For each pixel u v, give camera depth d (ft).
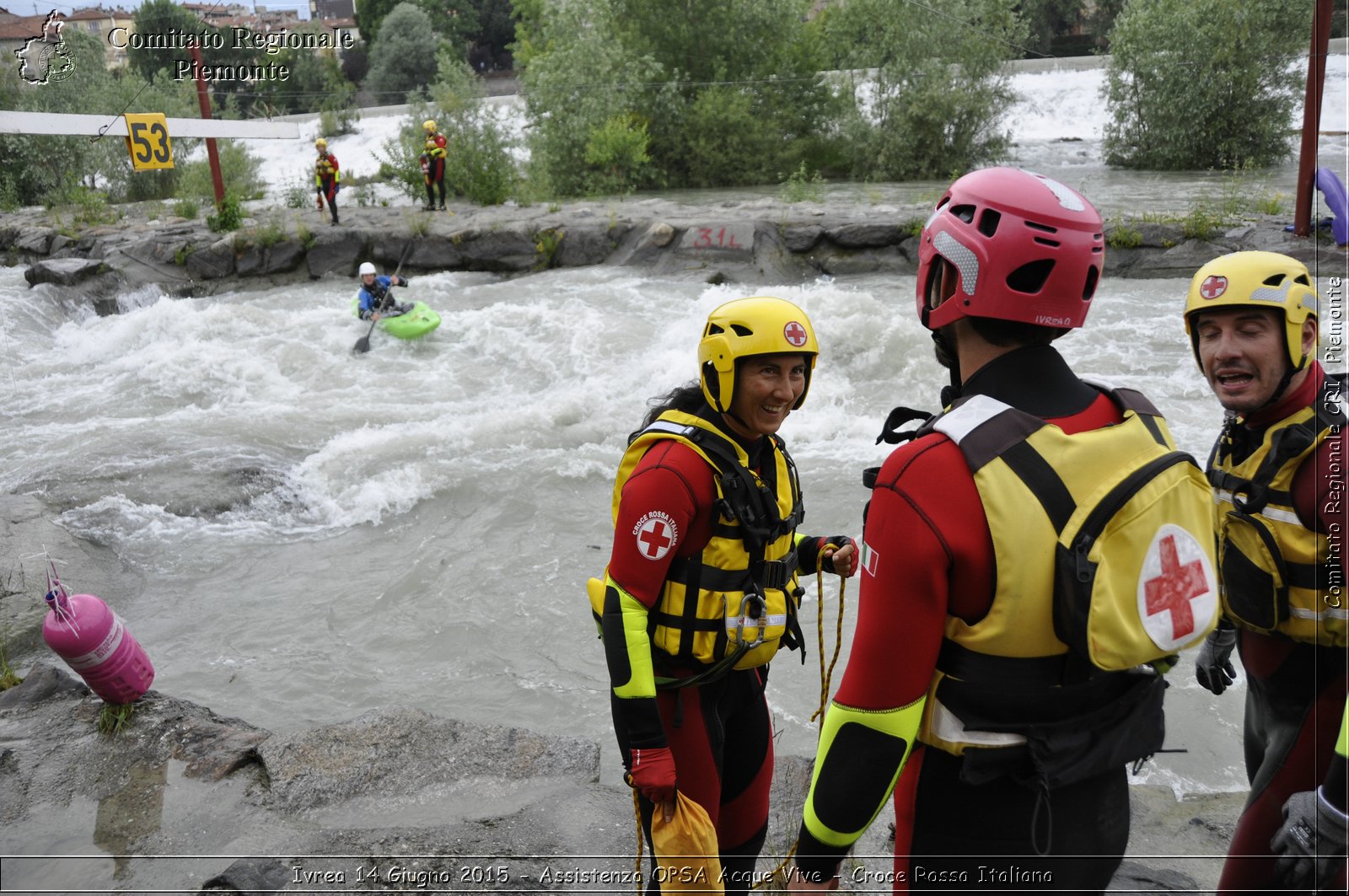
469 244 56.13
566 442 29.25
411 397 34.83
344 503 26.05
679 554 7.40
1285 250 39.52
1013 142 99.66
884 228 49.70
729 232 51.67
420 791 11.91
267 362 38.86
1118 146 87.04
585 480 26.48
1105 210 52.90
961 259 4.99
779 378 7.30
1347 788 5.52
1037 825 4.98
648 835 7.85
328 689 17.71
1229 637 7.98
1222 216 45.50
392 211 65.92
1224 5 78.64
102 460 28.58
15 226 66.33
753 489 7.36
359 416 32.63
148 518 25.04
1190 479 4.80
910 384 31.58
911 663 4.77
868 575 4.90
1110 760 4.89
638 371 35.19
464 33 191.11
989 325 5.07
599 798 11.39
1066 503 4.59
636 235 54.49
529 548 23.00
